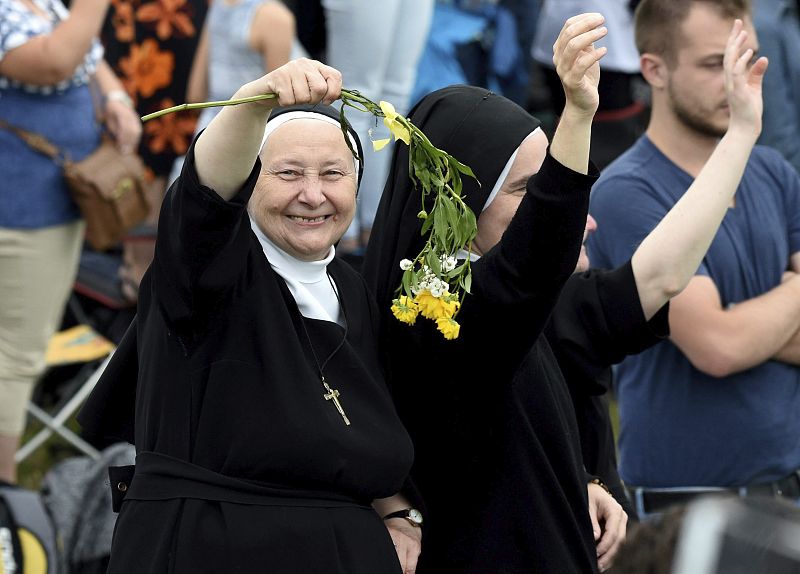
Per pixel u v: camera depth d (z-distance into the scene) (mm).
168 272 10164
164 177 25094
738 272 15086
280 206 10797
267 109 9867
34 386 23672
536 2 26812
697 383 15172
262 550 10164
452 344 11508
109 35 24875
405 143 11312
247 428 10289
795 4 24016
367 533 10625
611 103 24953
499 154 11789
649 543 6535
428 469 12016
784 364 15336
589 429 13461
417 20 24031
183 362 10484
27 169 18922
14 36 18359
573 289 13039
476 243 12016
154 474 10461
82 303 24719
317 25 25766
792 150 22750
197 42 24797
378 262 12141
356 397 10914
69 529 17656
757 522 6270
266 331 10461
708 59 14828
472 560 11750
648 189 15195
